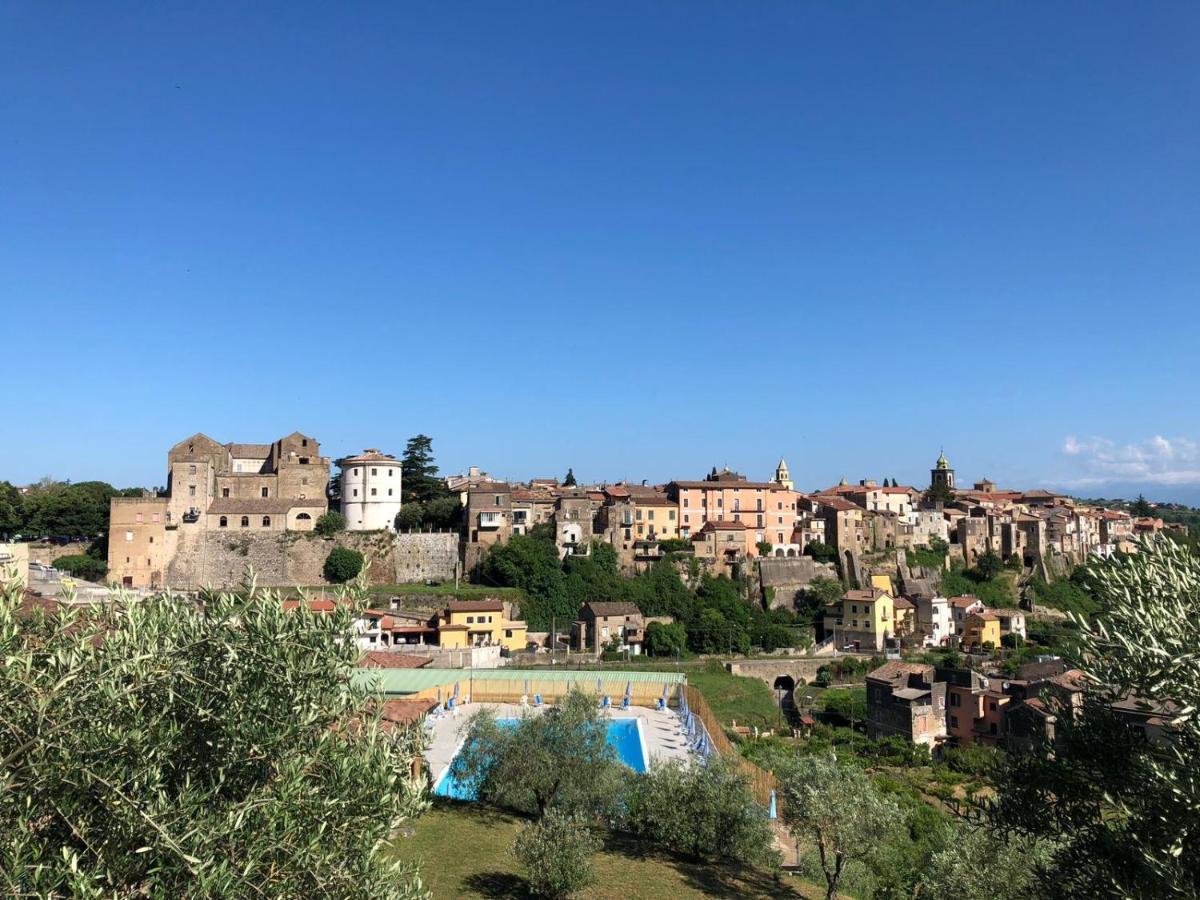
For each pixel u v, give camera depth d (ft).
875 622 435.12
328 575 390.21
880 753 289.94
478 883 109.09
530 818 142.51
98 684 50.88
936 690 306.35
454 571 411.34
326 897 51.70
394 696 240.53
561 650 372.38
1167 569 72.38
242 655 57.21
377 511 426.10
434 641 351.67
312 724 57.57
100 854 45.88
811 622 457.68
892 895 135.85
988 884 100.58
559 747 145.28
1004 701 293.64
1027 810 76.54
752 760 200.03
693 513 499.10
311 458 422.41
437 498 461.37
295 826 51.08
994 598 538.06
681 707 268.00
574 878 105.91
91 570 366.63
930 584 527.81
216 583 378.53
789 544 514.68
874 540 540.93
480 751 148.87
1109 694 71.46
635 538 467.52
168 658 55.47
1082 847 71.97
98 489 461.37
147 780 48.29
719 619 418.51
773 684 378.32
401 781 62.28
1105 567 75.25
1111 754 71.97
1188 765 63.52
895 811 129.59
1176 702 65.16
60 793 47.16
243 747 53.42
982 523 575.38
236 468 452.35
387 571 400.67
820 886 135.95
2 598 53.47
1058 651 77.30
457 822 135.85
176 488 382.01
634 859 130.62
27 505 407.64
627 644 387.96
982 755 262.26
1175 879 59.06
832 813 124.16
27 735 47.50
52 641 53.83
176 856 46.57
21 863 42.34
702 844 138.10
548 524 442.91
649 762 197.67
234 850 48.75
